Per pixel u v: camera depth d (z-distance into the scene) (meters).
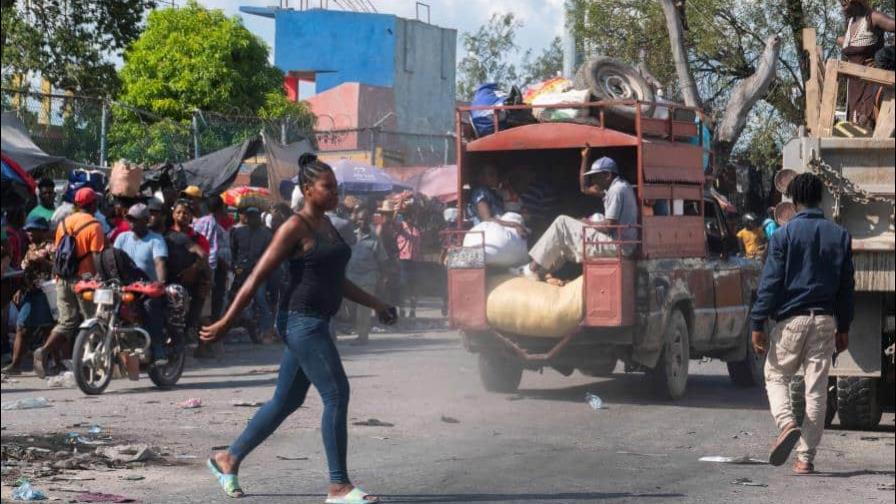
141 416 11.71
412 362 17.33
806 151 10.92
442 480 8.57
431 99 57.91
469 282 13.58
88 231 14.38
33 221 15.91
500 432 11.01
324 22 56.81
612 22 32.84
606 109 13.81
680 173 14.39
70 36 34.72
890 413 12.95
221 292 18.83
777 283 9.16
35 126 22.20
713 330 14.67
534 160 15.74
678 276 13.88
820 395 9.16
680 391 13.80
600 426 11.53
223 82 43.31
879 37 12.79
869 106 12.09
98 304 13.74
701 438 10.90
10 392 13.61
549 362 13.48
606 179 13.67
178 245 15.48
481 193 14.41
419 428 11.16
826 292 9.12
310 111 45.75
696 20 32.31
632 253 13.19
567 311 13.02
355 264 20.12
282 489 8.16
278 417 7.82
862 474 9.16
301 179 7.62
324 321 7.61
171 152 25.66
